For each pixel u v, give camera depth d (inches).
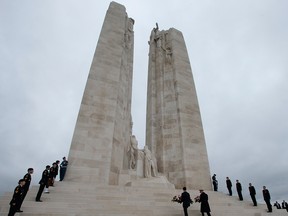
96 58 679.1
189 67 885.2
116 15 825.5
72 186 394.0
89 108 586.9
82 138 538.0
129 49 834.2
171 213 329.4
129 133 686.5
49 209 276.1
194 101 795.4
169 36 963.3
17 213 248.5
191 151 673.0
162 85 842.8
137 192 414.0
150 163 591.2
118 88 666.8
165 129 742.5
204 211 315.3
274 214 402.3
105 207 311.4
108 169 522.9
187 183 609.9
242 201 476.1
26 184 275.9
